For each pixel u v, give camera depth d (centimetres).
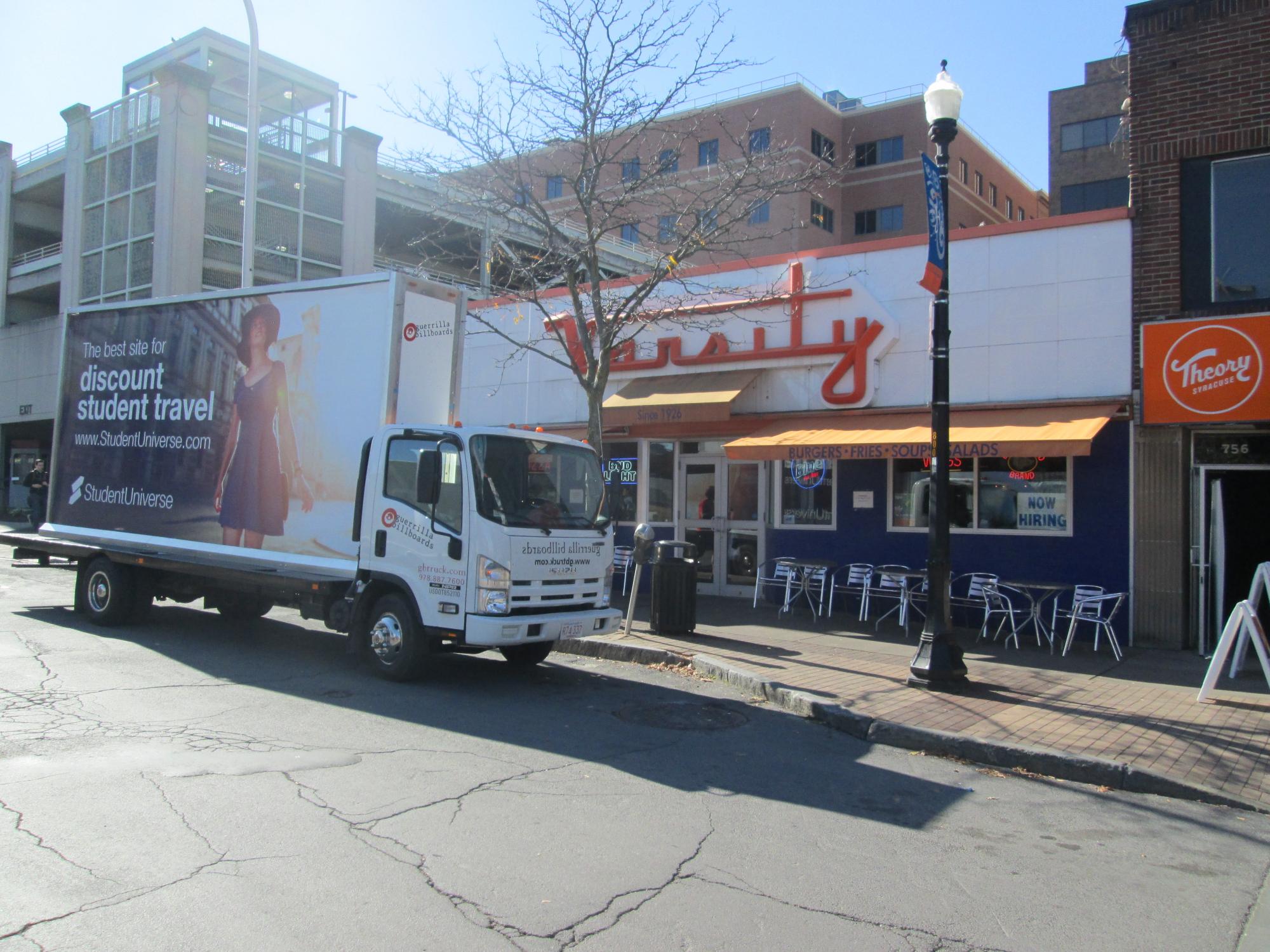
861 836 516
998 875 469
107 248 2688
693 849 481
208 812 493
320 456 922
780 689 840
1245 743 702
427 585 827
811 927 396
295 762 590
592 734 709
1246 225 1070
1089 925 414
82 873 412
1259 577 840
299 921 376
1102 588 1093
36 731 632
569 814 524
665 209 1684
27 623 1098
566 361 1595
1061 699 838
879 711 770
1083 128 4594
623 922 391
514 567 816
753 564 1452
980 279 1212
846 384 1312
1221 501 1075
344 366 913
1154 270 1106
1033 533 1183
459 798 540
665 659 1005
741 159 1780
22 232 3547
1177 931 411
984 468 1220
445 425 860
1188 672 972
